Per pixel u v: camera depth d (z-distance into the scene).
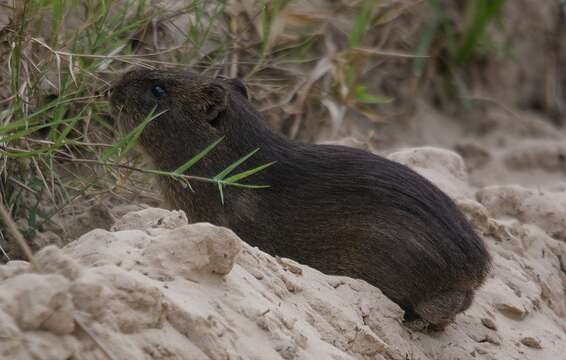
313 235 10.61
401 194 10.26
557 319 12.10
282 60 15.88
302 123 16.41
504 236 12.81
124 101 11.86
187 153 11.58
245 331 7.20
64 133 10.05
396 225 10.16
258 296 7.74
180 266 7.42
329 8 17.62
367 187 10.41
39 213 11.27
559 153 19.59
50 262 6.55
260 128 11.40
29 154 9.78
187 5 14.33
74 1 12.56
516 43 21.66
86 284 6.23
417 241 10.06
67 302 5.97
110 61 12.22
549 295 12.64
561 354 10.87
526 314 11.48
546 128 20.83
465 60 20.28
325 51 17.19
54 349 5.87
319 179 10.71
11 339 5.76
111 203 12.52
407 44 19.55
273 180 10.92
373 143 17.78
